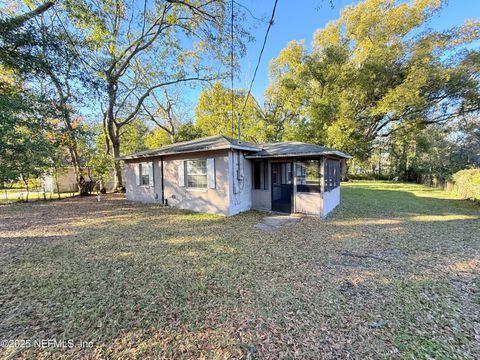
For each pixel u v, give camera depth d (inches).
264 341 82.4
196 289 118.3
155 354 76.7
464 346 79.6
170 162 377.7
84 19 339.0
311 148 306.5
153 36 474.6
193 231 230.5
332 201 333.7
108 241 199.2
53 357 75.1
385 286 120.7
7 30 243.6
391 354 76.2
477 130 764.6
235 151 313.0
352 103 707.4
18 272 138.5
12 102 298.8
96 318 95.0
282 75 780.0
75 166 526.9
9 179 356.8
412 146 890.1
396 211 322.0
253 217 294.2
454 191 506.6
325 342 81.6
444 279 128.2
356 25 678.5
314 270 140.3
